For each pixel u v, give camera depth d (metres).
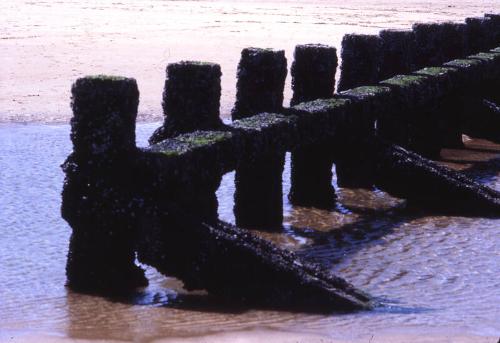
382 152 42.94
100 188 28.73
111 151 28.81
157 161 28.59
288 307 27.84
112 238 28.88
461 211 41.88
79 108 28.88
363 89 43.59
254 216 37.59
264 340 24.64
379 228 38.94
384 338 25.00
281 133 34.72
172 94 32.91
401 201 43.19
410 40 49.53
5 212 39.41
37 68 72.56
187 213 28.44
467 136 59.62
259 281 27.95
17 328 26.03
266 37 92.75
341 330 25.67
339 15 113.62
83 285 29.39
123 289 29.25
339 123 39.28
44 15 102.81
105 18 102.31
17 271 31.97
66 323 26.41
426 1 134.25
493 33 61.72
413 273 33.00
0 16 100.06
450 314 27.89
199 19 104.81
